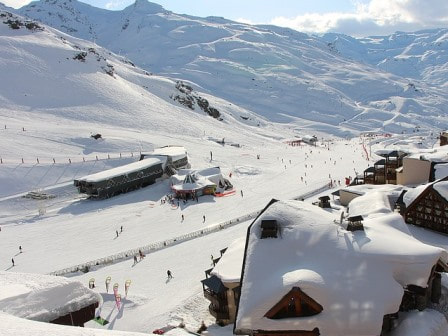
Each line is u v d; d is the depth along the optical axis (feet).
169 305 116.47
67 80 525.75
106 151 342.23
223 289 98.94
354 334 69.51
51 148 331.16
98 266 156.87
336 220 87.45
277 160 368.48
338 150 472.85
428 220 117.50
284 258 79.51
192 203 240.32
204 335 95.09
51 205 247.91
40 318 63.72
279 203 91.61
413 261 76.18
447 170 149.28
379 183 206.69
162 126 458.50
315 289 71.00
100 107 479.00
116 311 118.01
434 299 82.74
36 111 440.04
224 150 386.32
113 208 237.66
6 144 321.11
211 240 175.01
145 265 153.99
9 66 517.96
